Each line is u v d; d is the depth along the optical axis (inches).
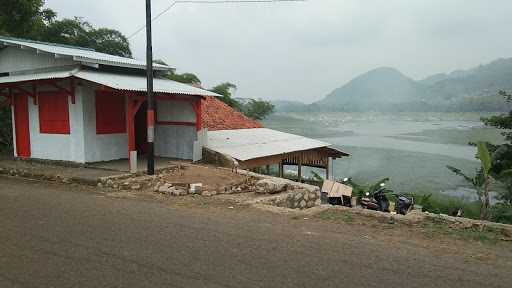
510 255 202.1
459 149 2354.8
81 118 485.7
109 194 366.6
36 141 535.2
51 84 485.4
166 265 184.4
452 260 193.3
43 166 497.0
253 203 328.2
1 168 490.3
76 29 1060.5
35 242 218.4
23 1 716.7
